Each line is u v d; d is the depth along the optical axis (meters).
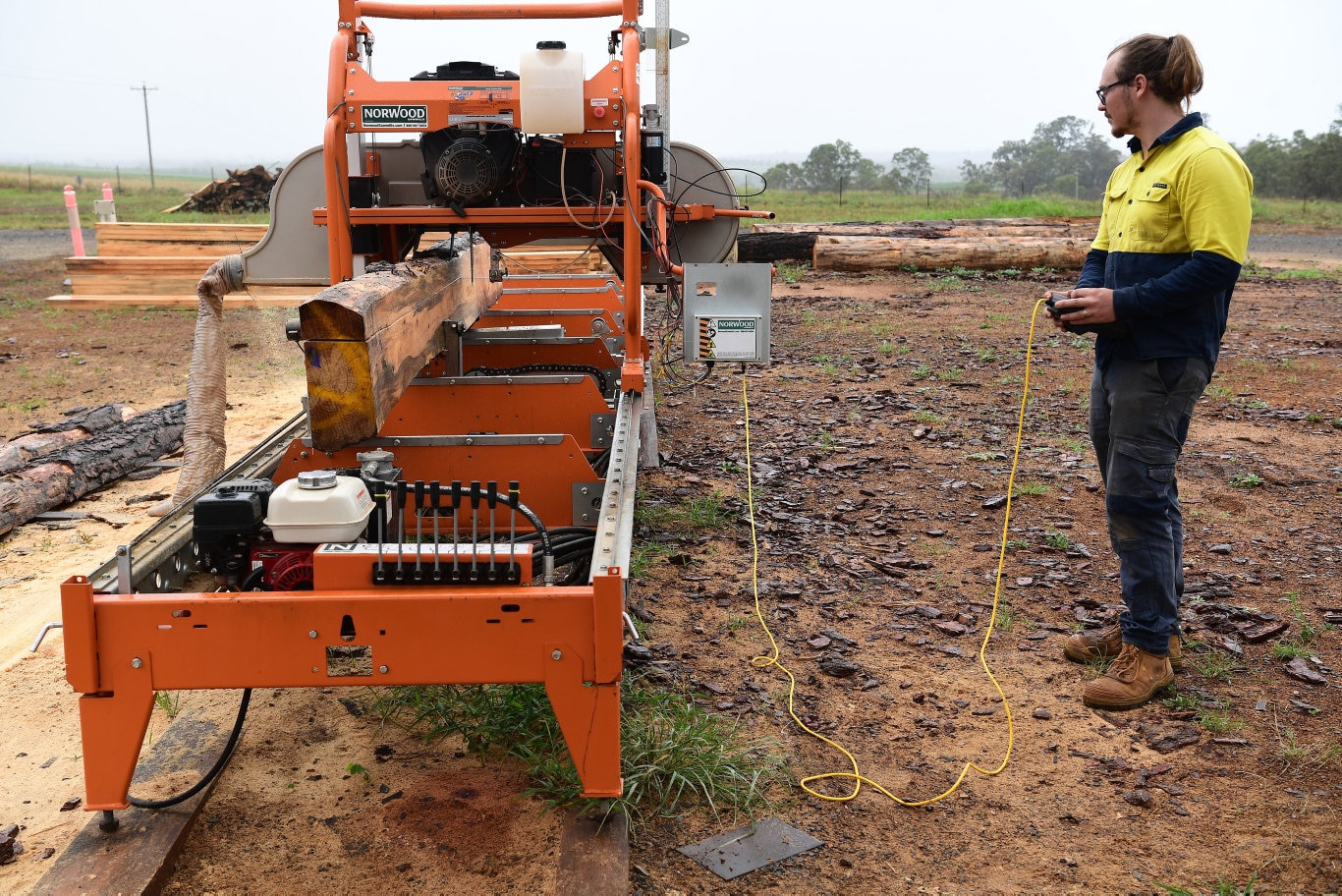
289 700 3.56
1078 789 3.09
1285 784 3.09
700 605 4.41
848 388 8.98
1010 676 3.81
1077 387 8.94
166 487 6.40
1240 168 3.23
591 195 5.27
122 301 14.11
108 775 2.65
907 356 10.49
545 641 2.61
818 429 7.56
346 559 2.65
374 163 5.64
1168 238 3.36
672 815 2.92
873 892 2.61
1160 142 3.37
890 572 4.76
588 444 4.66
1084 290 3.42
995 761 3.24
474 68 5.02
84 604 2.54
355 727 3.38
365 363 2.96
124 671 2.60
